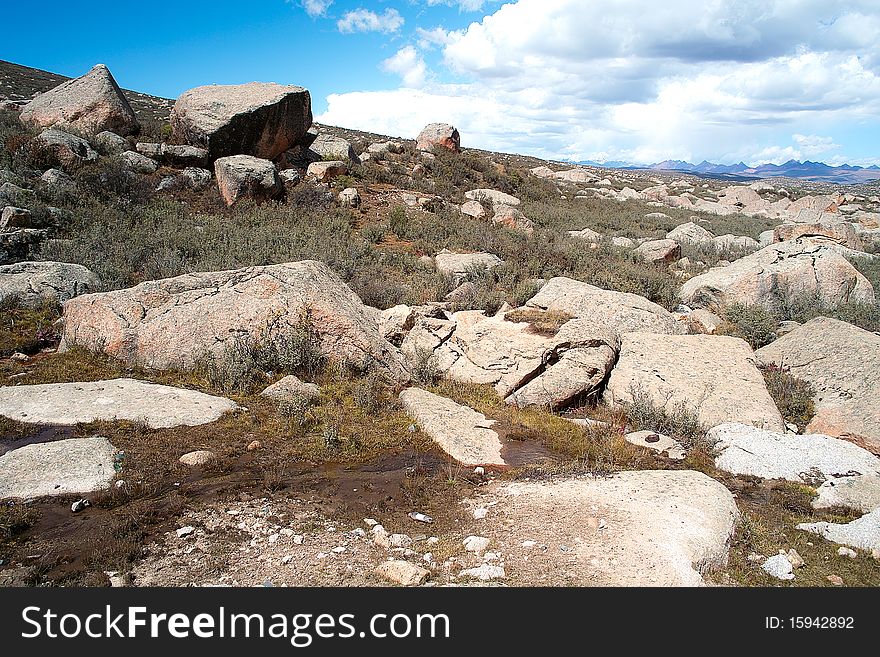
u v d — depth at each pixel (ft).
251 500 17.24
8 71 178.81
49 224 46.16
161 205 57.16
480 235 62.28
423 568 13.84
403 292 41.34
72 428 20.90
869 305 43.57
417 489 18.28
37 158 56.13
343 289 32.37
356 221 66.03
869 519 17.10
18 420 21.22
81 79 75.20
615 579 13.60
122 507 16.43
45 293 33.68
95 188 54.60
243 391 25.21
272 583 13.38
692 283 49.01
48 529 15.26
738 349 29.76
